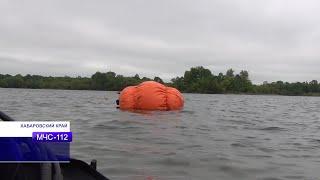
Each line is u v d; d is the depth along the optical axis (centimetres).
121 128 1462
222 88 12519
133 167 820
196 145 1122
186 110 2362
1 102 3291
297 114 2889
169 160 895
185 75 12169
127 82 10212
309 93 14812
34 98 4294
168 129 1460
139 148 1036
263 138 1359
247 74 13575
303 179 791
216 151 1039
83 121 1725
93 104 3228
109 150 998
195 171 807
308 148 1182
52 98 4409
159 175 762
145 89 2133
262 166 888
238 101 5469
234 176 785
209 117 2080
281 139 1362
